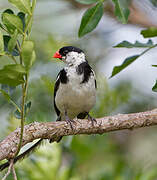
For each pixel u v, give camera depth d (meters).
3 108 10.95
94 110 10.87
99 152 10.52
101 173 9.73
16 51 6.36
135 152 13.01
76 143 10.09
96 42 13.62
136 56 6.90
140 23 13.64
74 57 10.16
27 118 10.42
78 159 10.08
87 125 8.09
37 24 13.88
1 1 13.47
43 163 8.75
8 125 9.85
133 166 10.08
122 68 7.08
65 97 10.10
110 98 10.69
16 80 5.60
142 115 8.12
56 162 8.81
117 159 10.80
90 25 6.64
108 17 13.95
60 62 12.07
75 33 13.62
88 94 9.95
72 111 10.71
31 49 5.24
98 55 13.28
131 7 13.49
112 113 10.70
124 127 8.13
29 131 7.61
